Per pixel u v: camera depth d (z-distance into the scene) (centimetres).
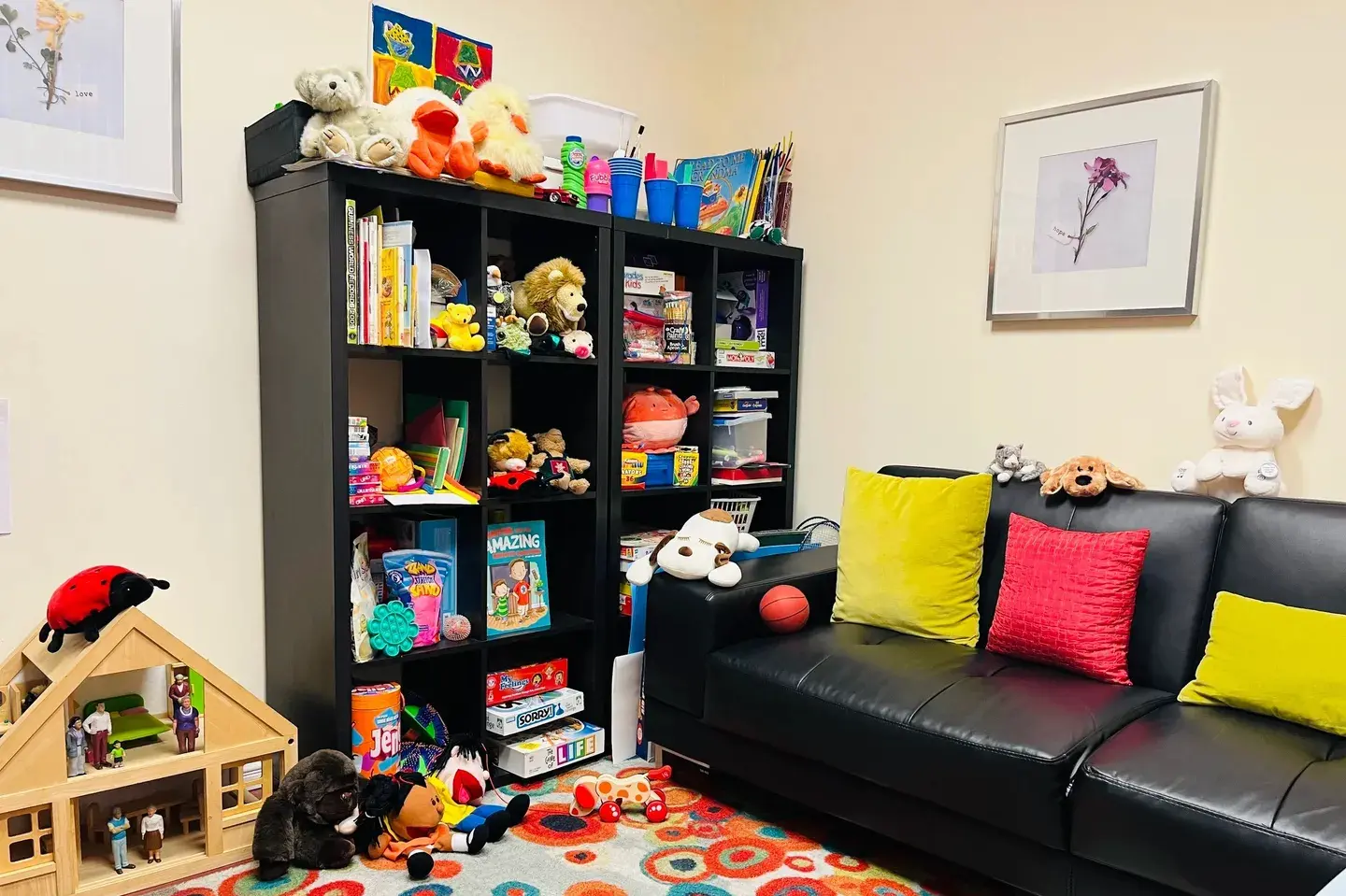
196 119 210
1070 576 206
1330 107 210
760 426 304
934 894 184
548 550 266
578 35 285
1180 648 202
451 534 231
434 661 246
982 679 194
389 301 204
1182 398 233
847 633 227
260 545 226
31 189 189
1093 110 242
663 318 273
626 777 228
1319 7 210
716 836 207
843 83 298
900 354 287
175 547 212
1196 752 158
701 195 280
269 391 218
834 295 303
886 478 247
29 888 167
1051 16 252
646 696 238
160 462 209
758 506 317
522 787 231
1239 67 222
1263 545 197
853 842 206
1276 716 174
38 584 195
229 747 190
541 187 233
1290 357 217
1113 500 221
